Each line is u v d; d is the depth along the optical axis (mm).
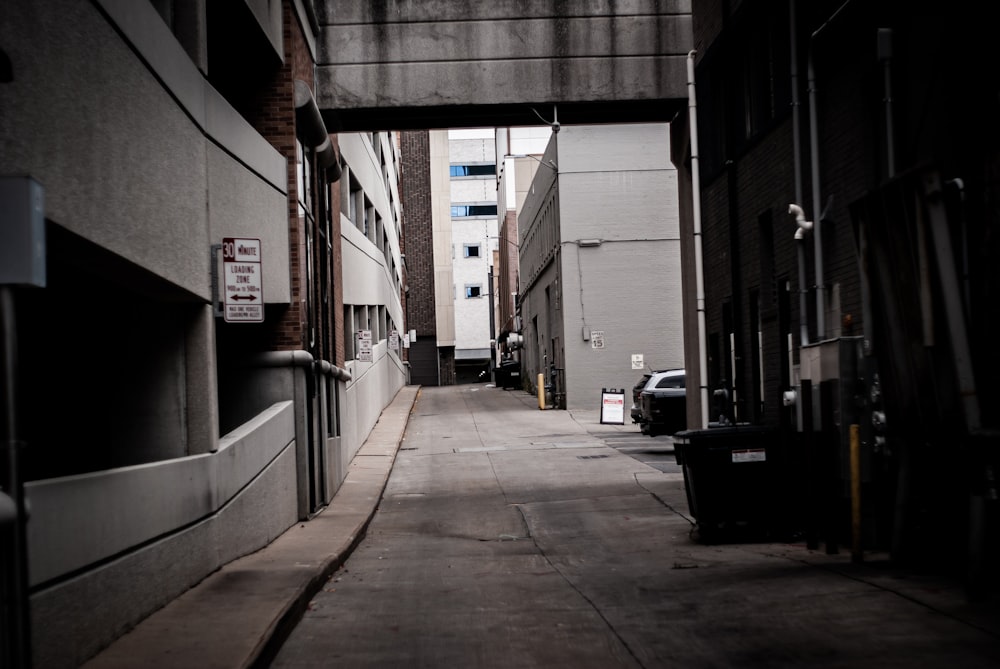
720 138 18047
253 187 12320
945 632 6695
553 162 41188
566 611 8195
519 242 64938
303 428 14156
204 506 9008
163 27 8297
